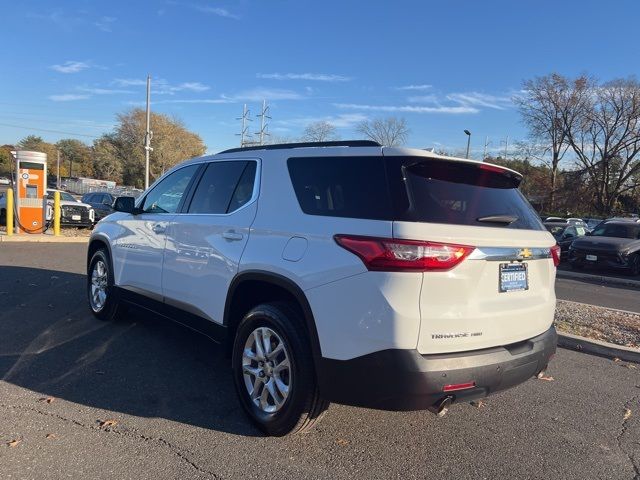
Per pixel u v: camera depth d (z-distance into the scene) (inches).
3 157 3838.6
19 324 232.4
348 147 136.7
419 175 127.3
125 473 119.1
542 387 194.1
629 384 202.2
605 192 1993.1
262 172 156.4
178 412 152.4
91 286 249.3
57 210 631.8
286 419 134.0
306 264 129.9
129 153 3476.9
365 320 117.6
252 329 145.6
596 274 622.5
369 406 121.0
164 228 189.9
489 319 124.9
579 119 2001.7
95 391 163.9
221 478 119.5
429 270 115.0
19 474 116.2
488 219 128.7
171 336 224.8
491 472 129.9
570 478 129.4
